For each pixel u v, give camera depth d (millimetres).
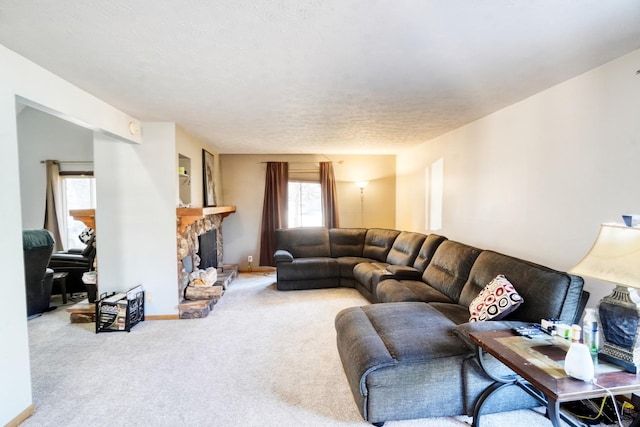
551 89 2398
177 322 3430
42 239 3621
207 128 3758
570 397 1222
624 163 1883
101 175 3438
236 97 2625
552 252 2404
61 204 5629
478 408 1770
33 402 1990
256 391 2139
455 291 2889
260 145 4922
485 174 3240
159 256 3502
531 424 1793
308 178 5953
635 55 1812
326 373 2365
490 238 3162
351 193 6043
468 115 3191
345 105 2861
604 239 1466
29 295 3566
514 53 1852
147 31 1584
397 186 5980
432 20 1489
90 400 2051
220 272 5156
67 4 1348
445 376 1841
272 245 5797
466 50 1806
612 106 1945
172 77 2191
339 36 1638
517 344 1628
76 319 3410
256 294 4477
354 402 2008
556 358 1481
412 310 2459
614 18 1479
